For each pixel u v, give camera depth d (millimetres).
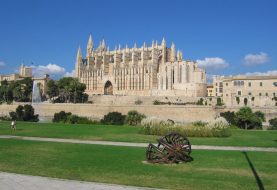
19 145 37625
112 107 117188
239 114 76562
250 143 41844
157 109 110562
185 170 24250
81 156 30109
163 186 19453
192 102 161625
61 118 88562
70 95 190875
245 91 154875
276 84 150125
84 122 83062
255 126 75625
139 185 19594
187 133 50438
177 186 19516
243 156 30922
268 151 34812
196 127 50906
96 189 18438
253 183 20484
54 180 20469
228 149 36312
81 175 22172
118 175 22281
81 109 122938
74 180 20625
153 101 171000
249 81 154625
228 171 24047
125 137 47594
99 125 74125
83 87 190125
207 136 50094
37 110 131375
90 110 121062
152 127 51812
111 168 24625
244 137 49844
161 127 51281
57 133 52562
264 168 25188
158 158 27281
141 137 47688
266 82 152000
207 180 21109
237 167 25547
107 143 40750
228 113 84938
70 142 41281
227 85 159250
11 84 191250
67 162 26953
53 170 23703
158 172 23406
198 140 45125
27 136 48062
